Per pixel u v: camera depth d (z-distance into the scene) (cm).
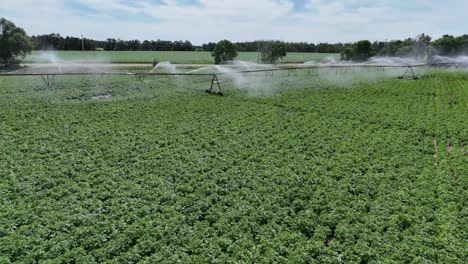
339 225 1348
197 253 1167
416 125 2788
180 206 1457
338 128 2714
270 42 10356
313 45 16912
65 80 5041
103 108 3150
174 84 4822
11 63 7262
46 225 1277
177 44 16938
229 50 8956
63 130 2433
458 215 1415
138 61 9431
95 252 1148
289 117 3031
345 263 1135
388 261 1129
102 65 8062
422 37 12494
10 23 7056
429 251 1166
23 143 2130
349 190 1659
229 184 1677
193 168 1850
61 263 1086
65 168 1775
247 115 3062
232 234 1269
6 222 1268
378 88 4731
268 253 1152
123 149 2106
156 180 1688
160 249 1180
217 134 2488
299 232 1305
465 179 1736
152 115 2964
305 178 1758
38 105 3152
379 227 1325
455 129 2653
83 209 1394
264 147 2241
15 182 1598
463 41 11250
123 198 1504
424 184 1683
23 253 1121
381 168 1897
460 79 5969
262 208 1438
